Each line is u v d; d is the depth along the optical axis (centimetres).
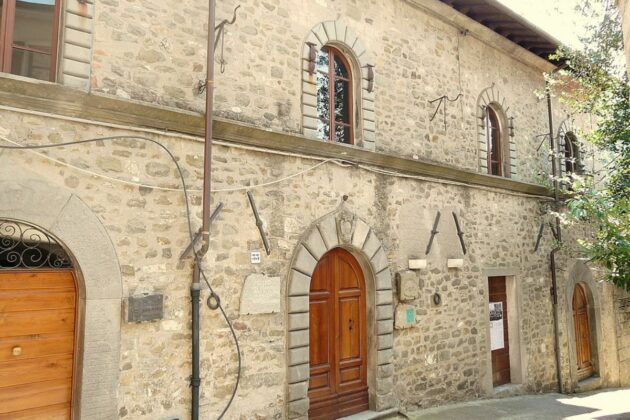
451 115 805
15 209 393
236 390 500
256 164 544
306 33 614
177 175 484
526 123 975
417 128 745
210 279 495
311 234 580
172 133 482
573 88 1080
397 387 662
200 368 479
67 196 419
